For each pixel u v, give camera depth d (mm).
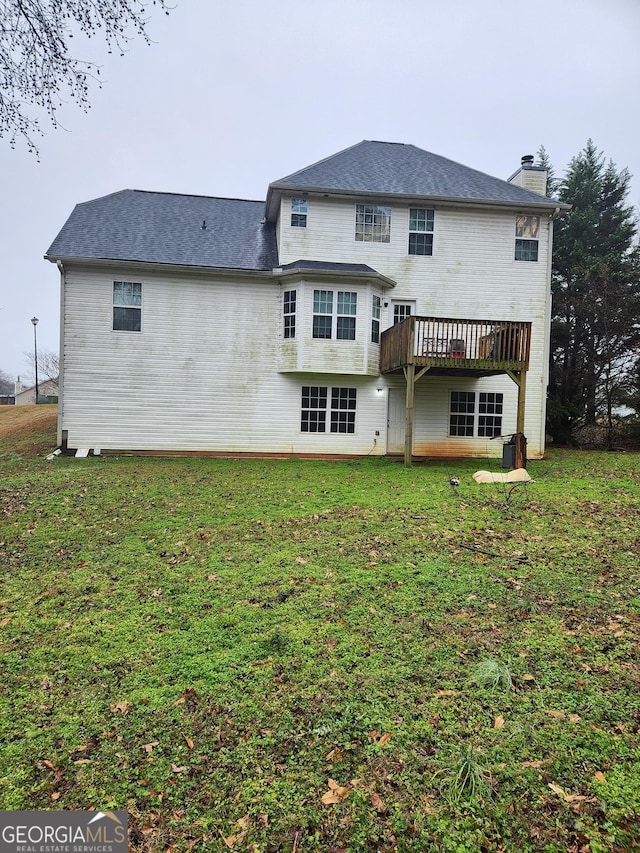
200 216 15781
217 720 2764
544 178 15586
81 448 13203
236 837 2039
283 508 7441
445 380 14562
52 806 2197
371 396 14289
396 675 3160
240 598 4359
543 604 4156
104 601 4324
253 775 2367
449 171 15391
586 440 22203
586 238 22828
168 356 13445
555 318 22188
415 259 14117
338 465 12242
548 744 2527
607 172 23469
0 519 6777
